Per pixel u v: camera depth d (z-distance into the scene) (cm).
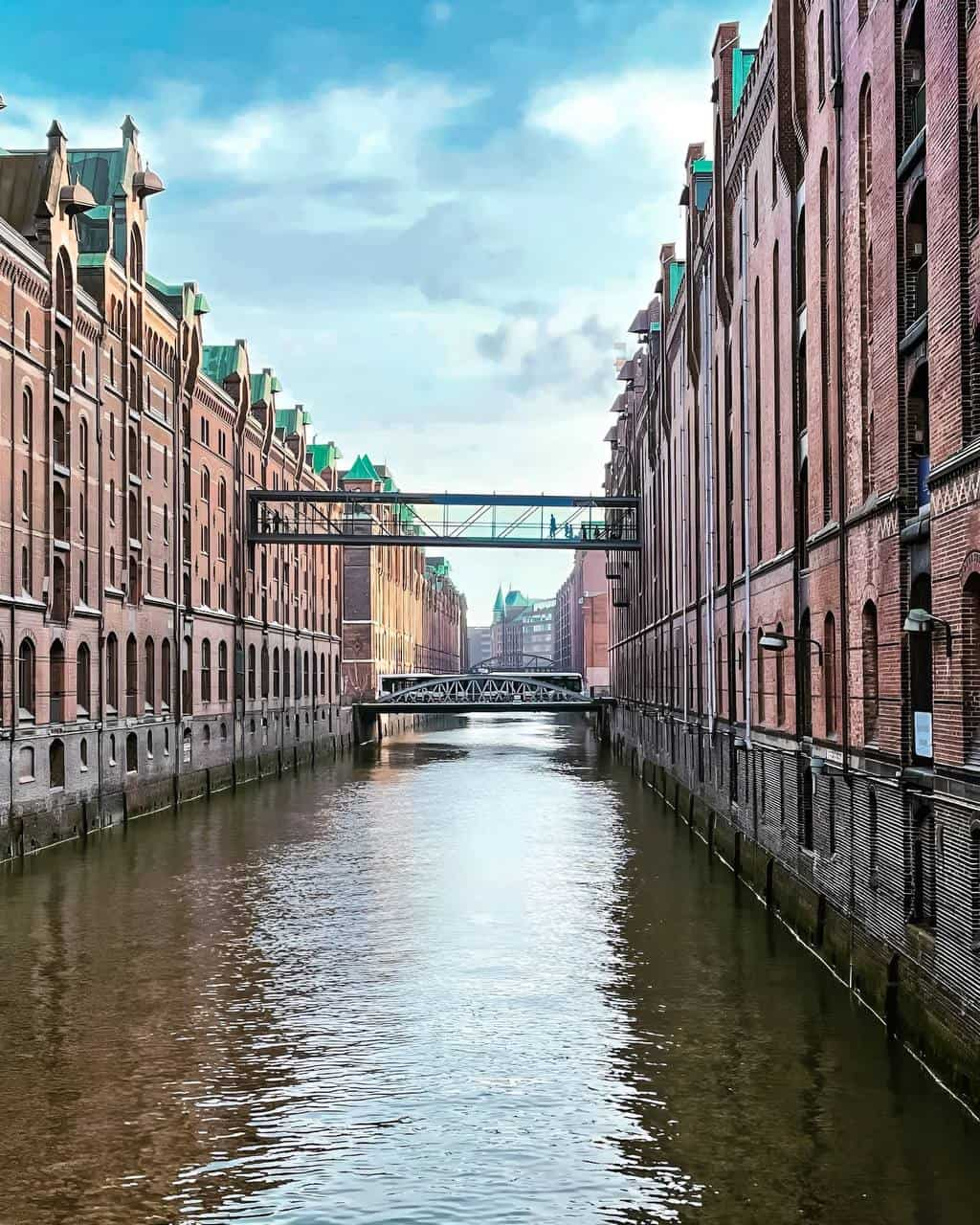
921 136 1588
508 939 2161
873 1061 1467
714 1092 1387
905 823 1507
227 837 3453
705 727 3741
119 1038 1611
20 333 3073
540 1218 1098
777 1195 1127
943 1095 1347
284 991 1834
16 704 2981
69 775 3356
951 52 1429
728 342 3431
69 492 3394
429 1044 1580
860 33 1948
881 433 1795
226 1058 1530
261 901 2511
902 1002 1516
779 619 2667
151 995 1809
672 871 2880
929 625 1459
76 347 3469
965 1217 1074
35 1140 1284
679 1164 1201
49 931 2228
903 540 1686
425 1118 1334
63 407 3381
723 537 3556
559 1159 1222
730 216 3384
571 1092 1403
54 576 3309
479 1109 1355
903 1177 1153
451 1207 1124
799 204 2498
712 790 3331
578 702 7794
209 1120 1334
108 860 3020
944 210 1468
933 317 1520
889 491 1758
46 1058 1534
